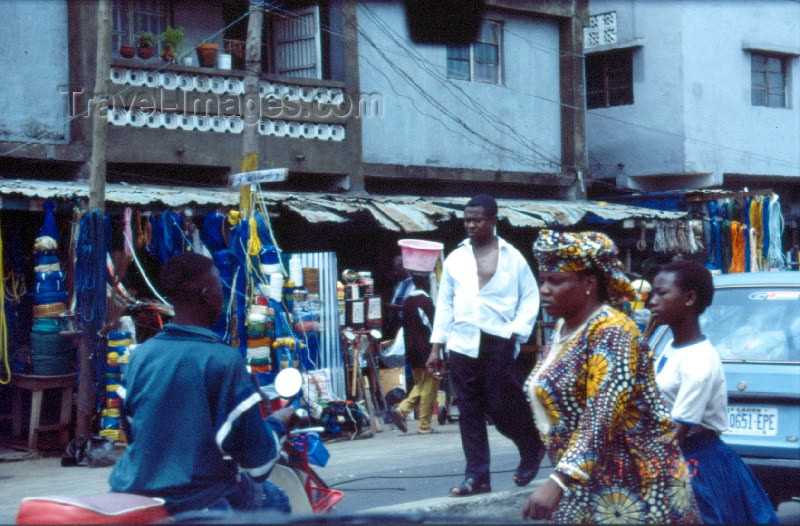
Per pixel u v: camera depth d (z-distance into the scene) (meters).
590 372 3.53
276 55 16.11
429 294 12.15
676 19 21.67
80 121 12.98
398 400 12.62
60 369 10.75
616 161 22.48
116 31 13.88
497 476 8.37
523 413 6.94
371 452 10.39
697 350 4.58
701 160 21.73
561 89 19.22
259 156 14.48
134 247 11.16
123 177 13.59
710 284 4.65
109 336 10.38
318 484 5.35
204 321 4.07
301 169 14.98
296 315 11.33
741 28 22.47
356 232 15.20
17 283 11.54
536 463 7.07
